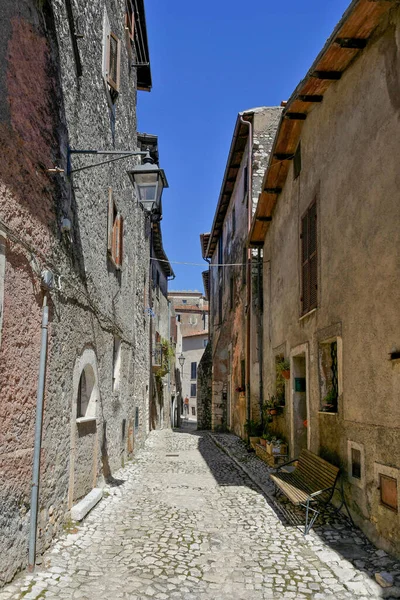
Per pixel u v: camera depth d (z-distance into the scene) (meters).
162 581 4.43
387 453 5.03
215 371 21.25
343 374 6.31
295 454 9.26
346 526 5.92
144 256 15.94
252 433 12.94
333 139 6.92
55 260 5.41
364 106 5.83
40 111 4.95
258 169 14.45
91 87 7.30
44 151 5.06
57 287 5.40
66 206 5.85
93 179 7.41
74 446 6.26
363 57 5.89
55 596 4.00
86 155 6.96
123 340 10.70
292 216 9.45
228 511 6.92
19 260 4.41
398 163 4.94
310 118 8.11
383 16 5.35
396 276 4.93
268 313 11.96
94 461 7.59
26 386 4.57
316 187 7.71
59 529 5.53
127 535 5.75
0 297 4.00
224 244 21.52
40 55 4.96
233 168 17.58
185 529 6.03
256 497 7.78
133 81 11.84
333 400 6.98
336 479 6.07
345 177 6.39
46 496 5.10
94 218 7.50
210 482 9.09
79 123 6.54
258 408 13.58
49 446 5.21
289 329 9.56
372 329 5.45
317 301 7.50
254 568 4.77
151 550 5.24
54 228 5.37
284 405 10.47
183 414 50.00
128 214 11.41
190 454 13.48
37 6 4.88
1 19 4.05
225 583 4.42
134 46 11.84
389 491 4.99
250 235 12.53
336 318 6.63
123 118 10.37
